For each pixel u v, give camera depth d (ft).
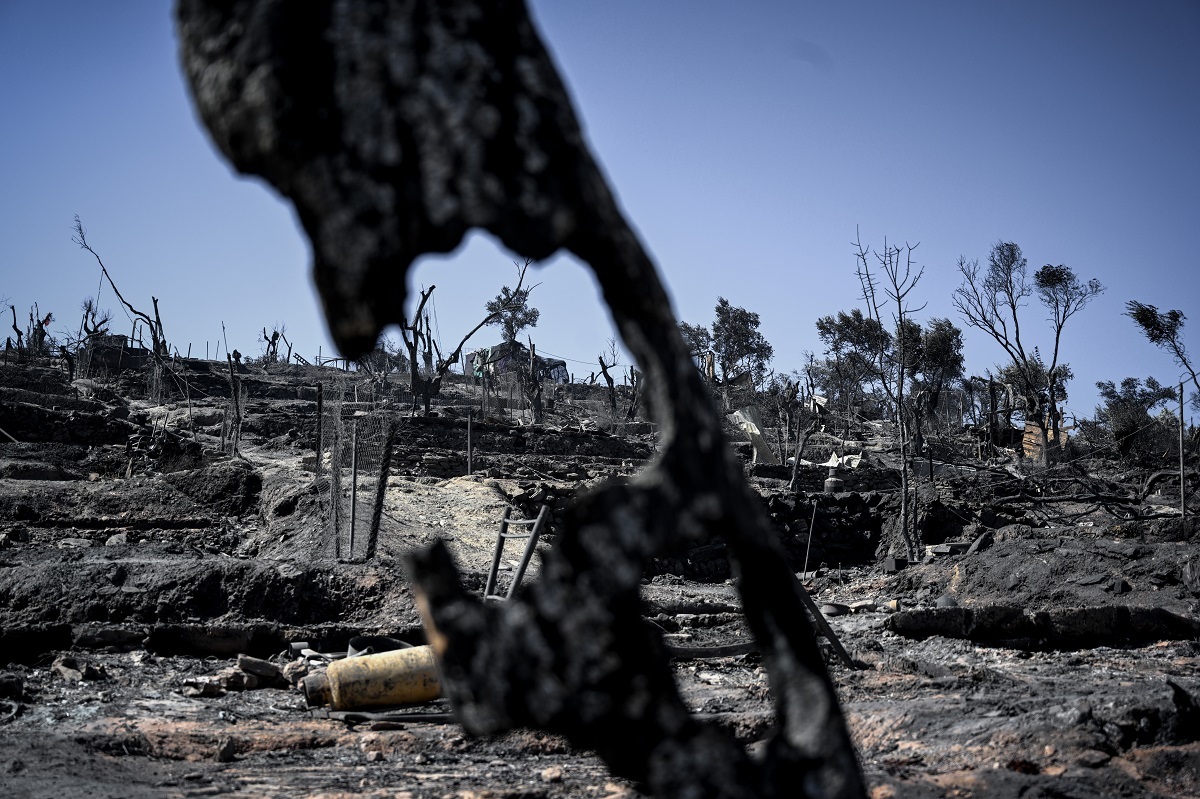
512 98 7.26
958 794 21.54
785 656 7.91
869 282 90.79
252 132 7.28
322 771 25.79
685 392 7.63
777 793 7.35
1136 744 25.62
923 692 36.65
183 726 29.68
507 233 7.14
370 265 7.04
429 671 34.22
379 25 7.22
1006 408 176.86
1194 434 122.93
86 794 21.61
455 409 143.33
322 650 42.96
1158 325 122.52
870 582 75.46
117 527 66.74
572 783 23.58
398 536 64.08
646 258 7.76
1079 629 51.39
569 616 6.97
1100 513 94.38
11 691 32.01
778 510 89.71
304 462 81.10
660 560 78.18
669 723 7.12
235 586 47.21
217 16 7.47
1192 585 59.82
